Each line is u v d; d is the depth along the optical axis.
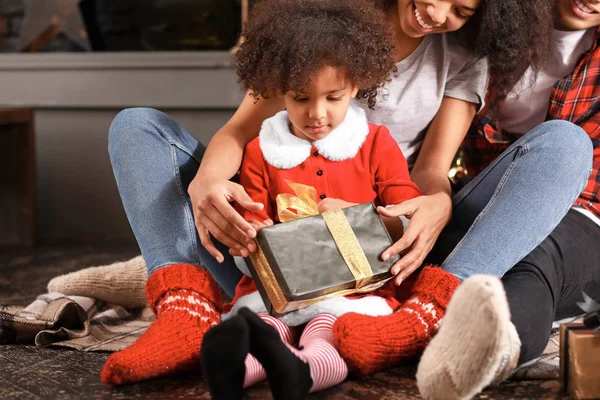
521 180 1.41
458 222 1.56
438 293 1.35
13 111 3.32
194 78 3.40
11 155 3.46
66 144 3.60
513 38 1.64
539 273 1.40
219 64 3.37
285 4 1.50
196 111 3.46
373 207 1.41
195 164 1.56
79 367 1.44
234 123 1.61
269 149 1.51
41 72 3.54
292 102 1.46
